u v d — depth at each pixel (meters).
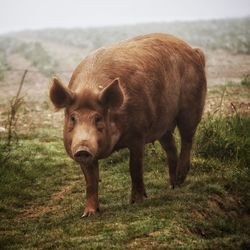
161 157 29.69
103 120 21.22
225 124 30.61
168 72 24.41
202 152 29.27
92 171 22.78
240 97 41.38
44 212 24.56
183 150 26.42
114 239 20.00
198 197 23.83
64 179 28.53
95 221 21.81
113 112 21.67
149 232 20.38
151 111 23.16
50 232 21.58
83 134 20.53
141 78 22.91
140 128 22.73
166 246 19.44
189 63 25.72
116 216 22.06
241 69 60.81
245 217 24.31
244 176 26.58
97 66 22.67
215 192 24.80
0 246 20.81
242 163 28.20
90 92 21.34
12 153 31.39
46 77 65.94
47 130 36.84
